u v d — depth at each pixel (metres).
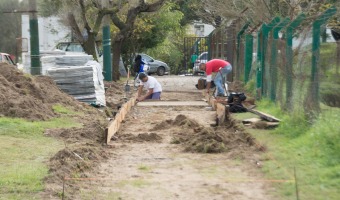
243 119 24.53
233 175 15.65
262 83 30.70
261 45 31.30
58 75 32.09
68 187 13.88
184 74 75.69
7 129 21.36
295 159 16.45
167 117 28.72
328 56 21.86
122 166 16.97
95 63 35.44
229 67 34.97
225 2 44.59
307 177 14.41
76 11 53.59
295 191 13.26
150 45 75.56
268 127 22.33
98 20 51.22
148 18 70.12
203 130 21.47
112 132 22.03
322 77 21.59
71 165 15.76
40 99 27.50
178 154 18.94
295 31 26.33
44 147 18.77
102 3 50.50
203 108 32.69
